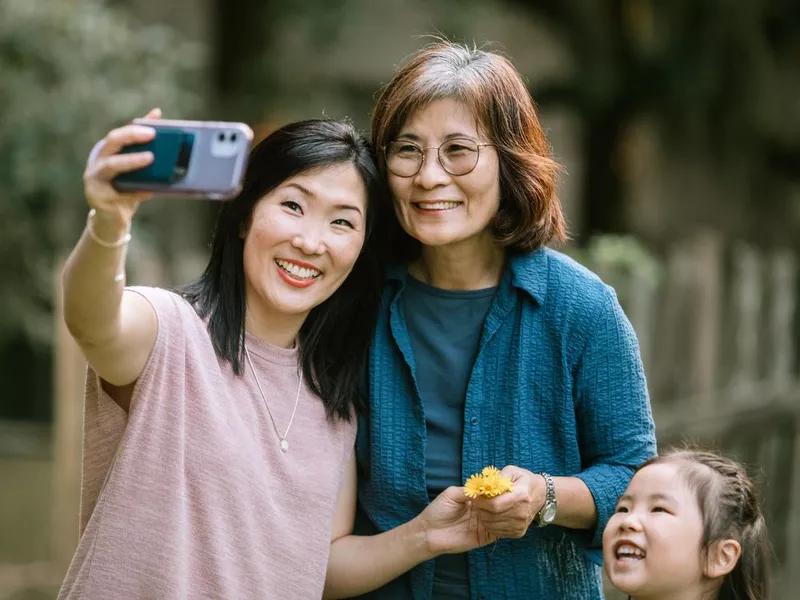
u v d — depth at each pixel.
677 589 2.56
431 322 2.79
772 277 5.68
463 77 2.61
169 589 2.32
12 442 8.05
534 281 2.73
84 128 6.82
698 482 2.58
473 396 2.72
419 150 2.62
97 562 2.32
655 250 9.40
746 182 11.13
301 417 2.59
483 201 2.63
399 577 2.81
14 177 6.82
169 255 8.03
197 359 2.42
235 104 10.21
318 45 10.39
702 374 5.47
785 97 10.89
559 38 11.42
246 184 2.53
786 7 10.73
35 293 7.84
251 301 2.57
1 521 6.57
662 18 10.95
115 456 2.36
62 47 6.92
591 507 2.66
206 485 2.38
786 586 5.44
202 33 9.77
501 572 2.75
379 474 2.76
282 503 2.51
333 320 2.70
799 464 5.54
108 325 2.21
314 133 2.54
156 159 2.02
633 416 2.74
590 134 12.10
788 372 5.70
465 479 2.72
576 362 2.72
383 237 2.73
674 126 11.07
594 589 2.87
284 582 2.48
